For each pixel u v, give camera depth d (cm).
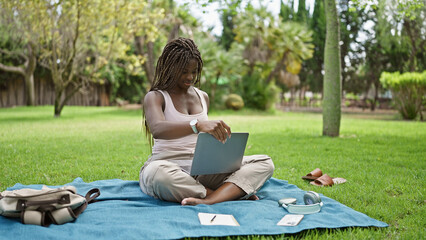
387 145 737
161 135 295
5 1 1249
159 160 308
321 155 621
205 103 344
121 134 922
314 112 2364
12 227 238
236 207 283
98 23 1419
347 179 436
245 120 1498
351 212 283
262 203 301
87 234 232
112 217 263
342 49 2069
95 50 1590
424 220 280
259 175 319
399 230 262
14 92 2494
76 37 1393
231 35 2908
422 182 413
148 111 310
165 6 1728
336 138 849
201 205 283
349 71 2148
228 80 2252
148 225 246
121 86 3005
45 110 2122
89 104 2822
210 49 2016
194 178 320
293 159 583
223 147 294
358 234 245
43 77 2634
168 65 312
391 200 337
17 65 2412
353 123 1318
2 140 786
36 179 428
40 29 1398
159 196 306
